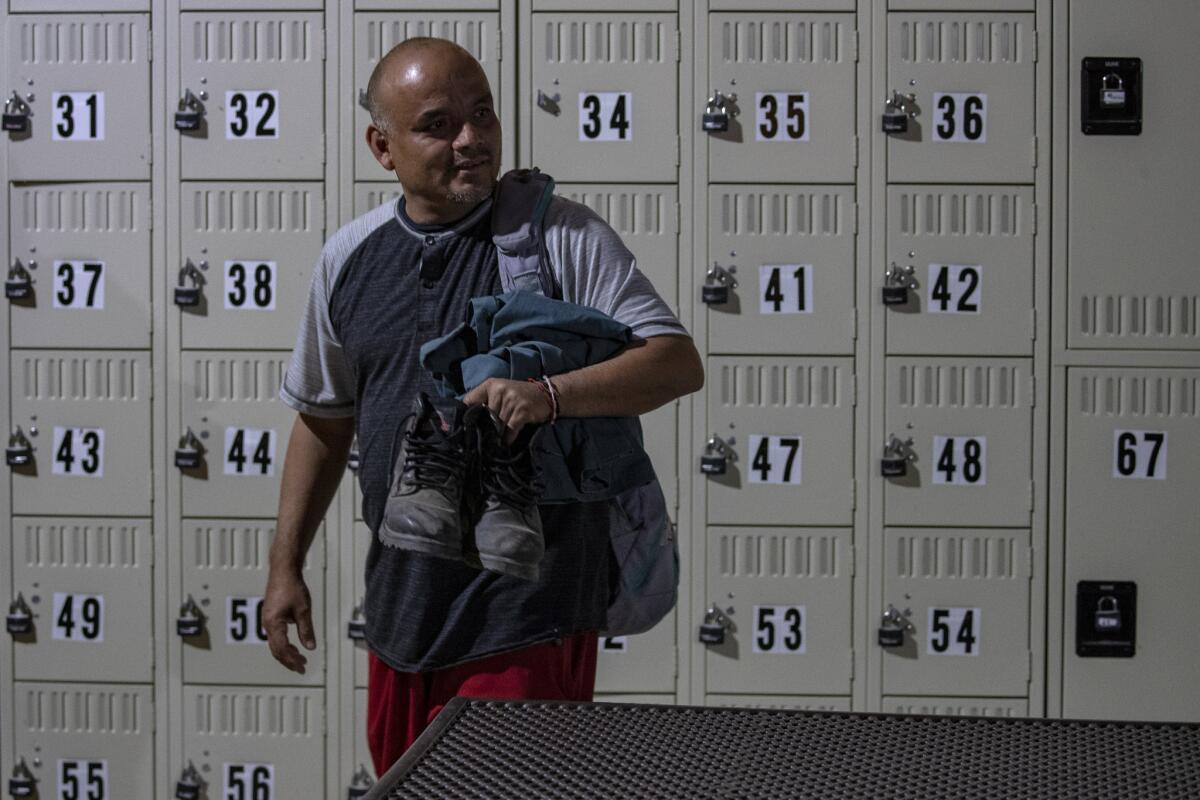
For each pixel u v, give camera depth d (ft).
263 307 10.34
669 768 3.81
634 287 6.56
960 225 10.16
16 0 10.30
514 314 6.12
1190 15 10.01
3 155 10.39
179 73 10.26
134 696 10.64
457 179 6.46
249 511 10.48
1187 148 10.09
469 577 6.52
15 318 10.48
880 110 10.09
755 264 10.18
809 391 10.26
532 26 10.09
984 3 10.03
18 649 10.67
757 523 10.34
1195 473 10.25
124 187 10.35
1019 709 10.41
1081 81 10.05
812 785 3.70
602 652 10.42
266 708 10.59
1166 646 10.34
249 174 10.27
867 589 10.36
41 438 10.52
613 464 6.49
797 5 10.05
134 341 10.43
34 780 10.75
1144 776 3.75
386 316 6.68
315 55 10.19
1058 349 10.20
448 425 6.41
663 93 10.11
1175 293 10.16
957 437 10.26
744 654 10.41
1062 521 10.30
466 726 4.12
